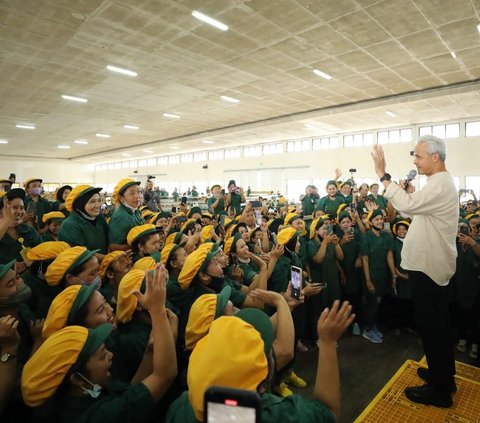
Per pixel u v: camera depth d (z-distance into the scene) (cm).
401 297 343
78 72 755
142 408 102
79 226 247
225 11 498
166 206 948
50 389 95
